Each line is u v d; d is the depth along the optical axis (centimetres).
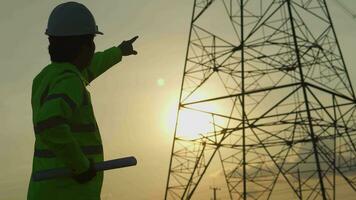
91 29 271
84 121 252
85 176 238
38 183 244
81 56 270
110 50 392
